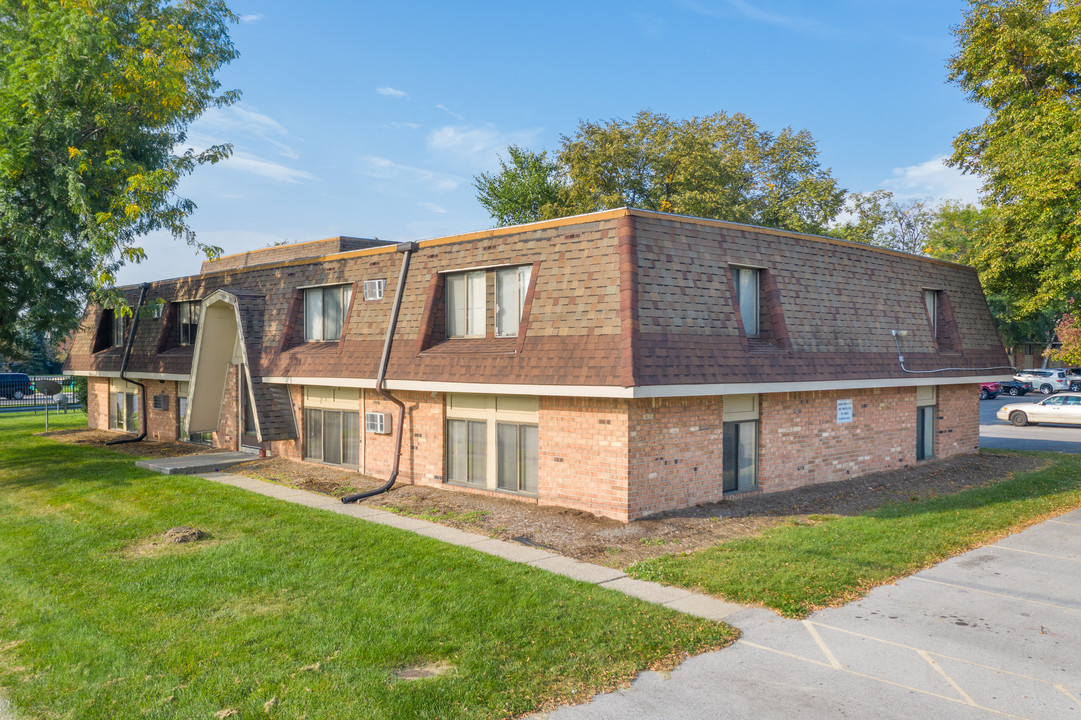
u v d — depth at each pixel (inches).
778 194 1673.2
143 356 939.3
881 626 310.8
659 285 477.7
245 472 695.1
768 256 569.0
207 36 890.1
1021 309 852.6
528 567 380.8
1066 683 258.5
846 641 294.0
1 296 719.7
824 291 601.9
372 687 247.8
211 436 864.3
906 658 278.8
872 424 662.5
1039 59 877.2
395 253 653.3
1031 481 642.8
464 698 240.8
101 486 625.0
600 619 308.7
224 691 246.2
